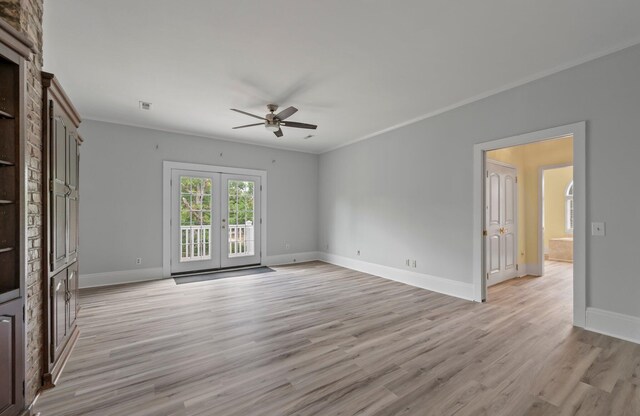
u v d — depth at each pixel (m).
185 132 5.29
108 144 4.66
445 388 1.92
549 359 2.28
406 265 4.73
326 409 1.72
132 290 4.29
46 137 1.92
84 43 2.55
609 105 2.69
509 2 2.07
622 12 2.17
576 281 2.90
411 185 4.65
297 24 2.32
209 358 2.32
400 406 1.74
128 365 2.21
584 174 2.83
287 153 6.58
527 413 1.67
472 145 3.80
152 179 5.02
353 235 5.89
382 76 3.19
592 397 1.81
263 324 3.02
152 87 3.45
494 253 4.60
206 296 4.01
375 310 3.44
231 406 1.75
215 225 5.66
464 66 2.98
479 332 2.80
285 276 5.23
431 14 2.21
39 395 1.84
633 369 2.12
